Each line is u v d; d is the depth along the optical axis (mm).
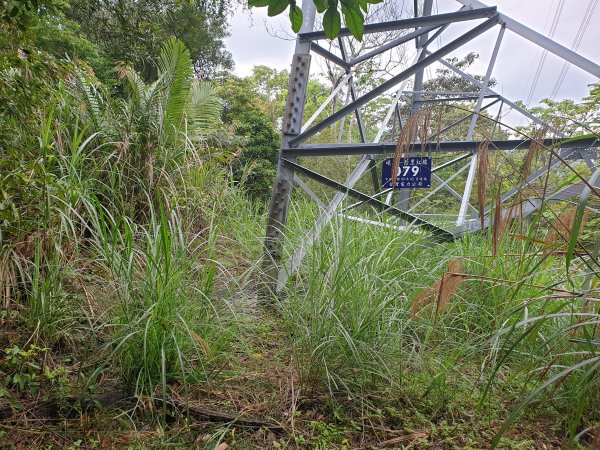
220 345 2209
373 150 3205
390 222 3023
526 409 2010
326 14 1329
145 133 3869
